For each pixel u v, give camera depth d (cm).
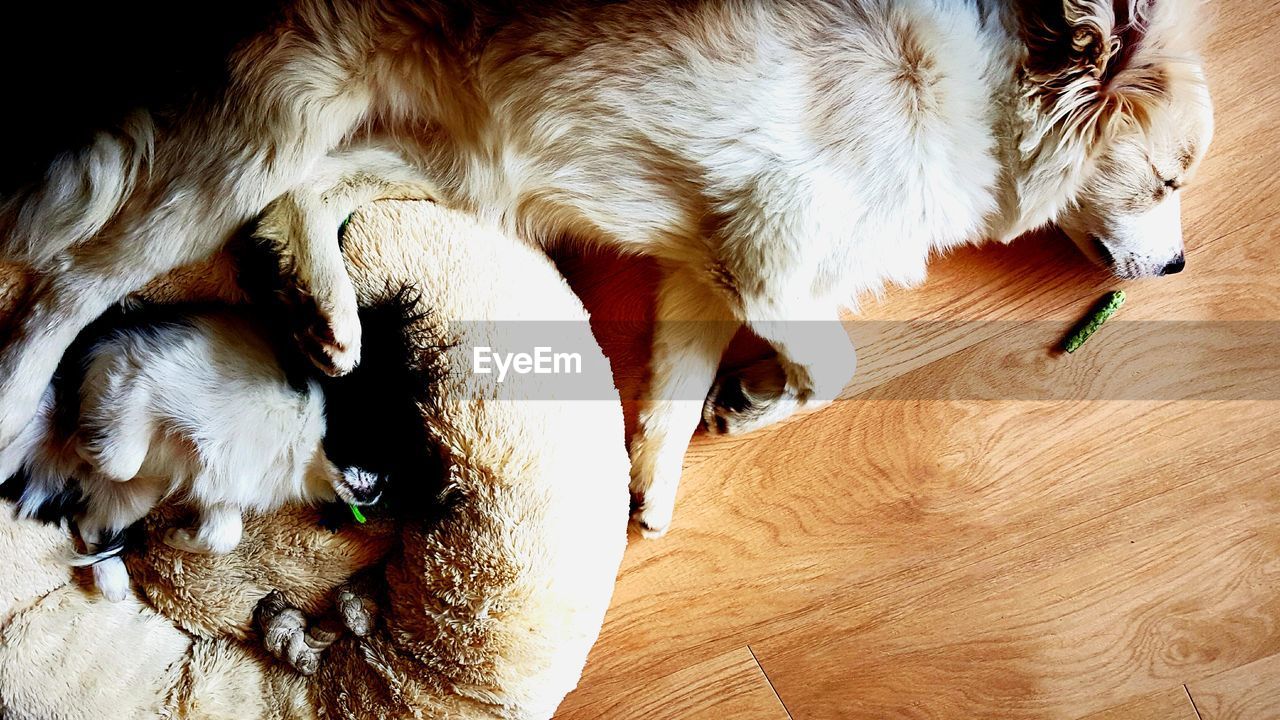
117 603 183
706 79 155
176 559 184
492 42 155
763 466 211
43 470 171
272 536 186
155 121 152
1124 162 180
